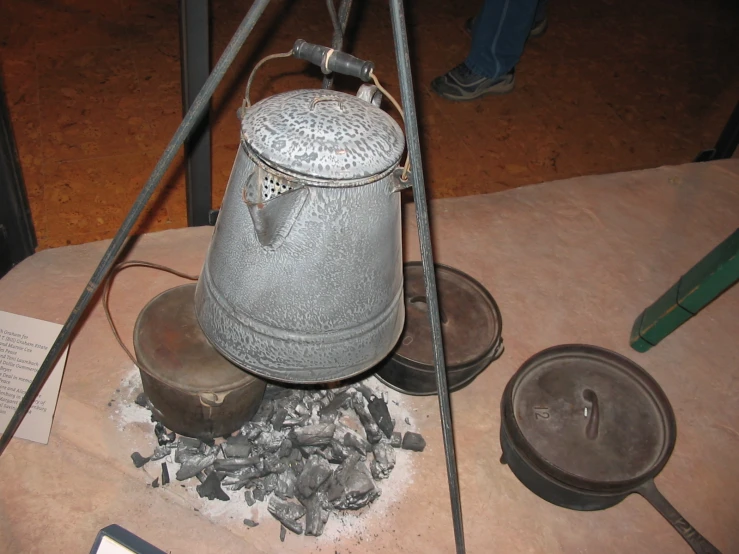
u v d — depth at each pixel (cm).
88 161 274
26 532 147
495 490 171
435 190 291
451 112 337
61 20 340
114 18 348
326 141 104
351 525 159
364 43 360
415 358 169
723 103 376
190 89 186
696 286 187
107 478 159
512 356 203
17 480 155
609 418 165
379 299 120
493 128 332
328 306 114
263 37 346
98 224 252
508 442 165
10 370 162
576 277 231
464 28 391
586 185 268
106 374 179
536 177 308
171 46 338
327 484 163
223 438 170
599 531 167
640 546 166
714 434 194
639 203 264
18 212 199
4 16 335
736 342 220
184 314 156
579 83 372
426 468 172
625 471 156
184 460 164
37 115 289
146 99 306
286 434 172
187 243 217
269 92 316
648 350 212
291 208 104
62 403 170
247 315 117
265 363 121
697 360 213
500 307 216
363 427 178
